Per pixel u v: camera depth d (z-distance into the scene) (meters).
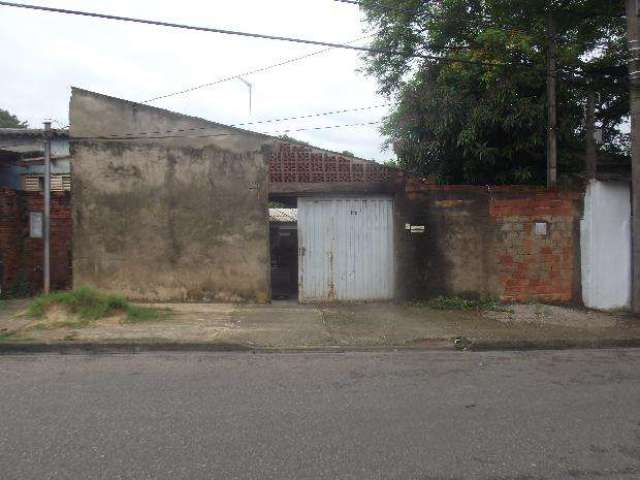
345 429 4.42
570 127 10.97
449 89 11.20
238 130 10.37
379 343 7.62
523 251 10.16
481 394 5.44
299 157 10.51
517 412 4.89
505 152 10.89
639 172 9.28
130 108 10.39
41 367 6.39
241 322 8.70
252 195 10.43
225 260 10.48
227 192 10.43
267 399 5.19
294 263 14.13
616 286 10.02
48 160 10.75
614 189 10.00
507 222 10.16
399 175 10.34
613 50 11.72
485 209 10.15
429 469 3.71
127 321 8.50
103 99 10.39
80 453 3.89
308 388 5.58
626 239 10.06
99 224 10.43
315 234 10.52
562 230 10.18
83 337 7.50
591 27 11.37
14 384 5.64
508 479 3.58
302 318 9.08
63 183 14.66
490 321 8.95
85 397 5.21
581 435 4.35
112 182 10.41
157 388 5.53
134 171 10.42
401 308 9.99
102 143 10.38
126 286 10.47
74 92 10.37
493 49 10.38
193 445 4.05
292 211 20.75
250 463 3.76
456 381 5.92
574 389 5.64
